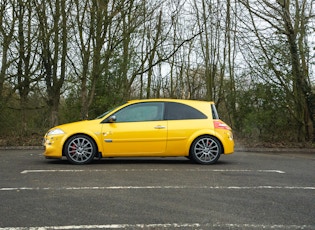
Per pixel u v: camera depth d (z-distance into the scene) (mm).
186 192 6164
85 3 15391
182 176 7641
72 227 4402
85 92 16312
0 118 16875
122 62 17906
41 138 16141
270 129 16844
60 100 19016
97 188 6422
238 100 18016
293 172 8430
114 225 4473
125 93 17859
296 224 4562
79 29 15758
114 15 15383
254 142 16328
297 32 15352
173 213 4965
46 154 9320
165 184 6789
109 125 9391
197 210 5113
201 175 7797
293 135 16594
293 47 15227
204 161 9531
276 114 16578
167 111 9602
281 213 5016
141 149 9383
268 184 6910
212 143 9570
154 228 4375
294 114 16312
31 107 18031
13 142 15281
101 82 17969
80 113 17109
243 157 11625
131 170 8383
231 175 7852
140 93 21344
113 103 17750
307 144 15602
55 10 15375
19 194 5984
